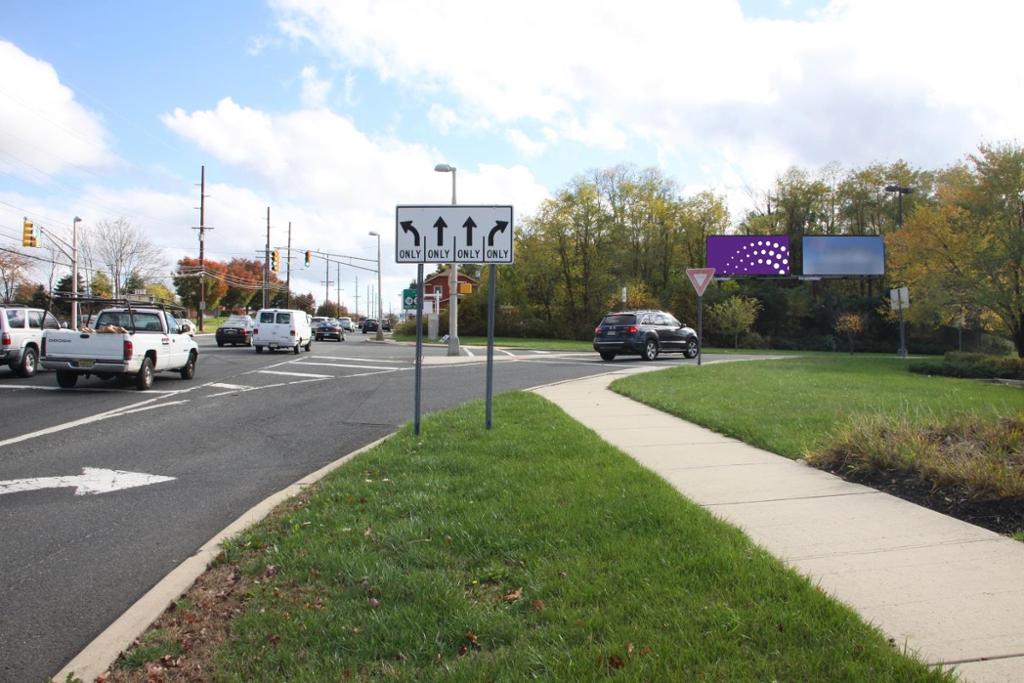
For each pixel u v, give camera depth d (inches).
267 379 752.3
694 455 304.7
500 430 361.1
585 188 2418.8
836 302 2080.5
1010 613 140.8
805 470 275.0
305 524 208.2
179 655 134.6
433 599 149.2
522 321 2469.2
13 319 724.7
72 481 288.8
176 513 244.4
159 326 697.0
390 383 707.4
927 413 384.2
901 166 2267.5
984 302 894.4
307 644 134.0
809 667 117.3
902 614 140.7
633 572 159.6
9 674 133.3
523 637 131.2
